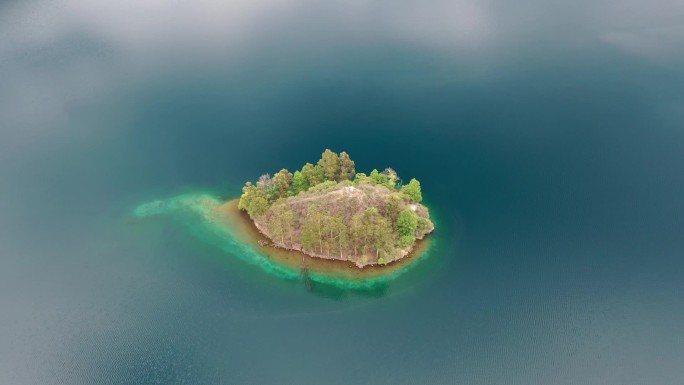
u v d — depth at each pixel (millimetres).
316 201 195250
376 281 182250
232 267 189750
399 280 182625
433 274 184375
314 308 173875
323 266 187625
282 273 186250
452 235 199500
